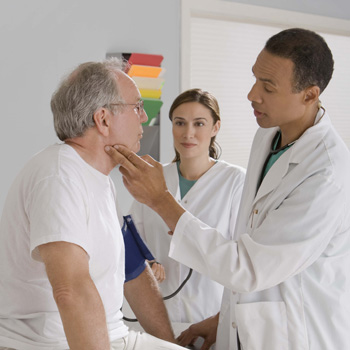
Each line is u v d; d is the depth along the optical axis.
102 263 1.36
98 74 1.36
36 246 1.21
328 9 3.64
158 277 1.96
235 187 2.08
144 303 1.74
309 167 1.46
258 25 3.52
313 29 3.67
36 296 1.32
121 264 1.47
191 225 1.50
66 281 1.17
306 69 1.43
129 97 1.41
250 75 3.56
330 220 1.41
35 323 1.32
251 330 1.51
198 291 2.03
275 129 1.70
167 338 1.73
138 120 1.45
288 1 3.45
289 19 3.46
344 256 1.51
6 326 1.33
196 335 1.85
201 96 2.03
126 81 1.42
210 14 3.24
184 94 2.05
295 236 1.41
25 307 1.32
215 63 3.39
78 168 1.33
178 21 3.04
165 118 3.04
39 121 2.66
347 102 4.04
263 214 1.54
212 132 2.11
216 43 3.37
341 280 1.51
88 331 1.15
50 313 1.33
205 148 2.07
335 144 1.50
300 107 1.50
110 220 1.39
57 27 2.66
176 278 2.04
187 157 2.05
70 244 1.20
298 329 1.49
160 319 1.74
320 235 1.41
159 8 2.96
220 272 1.47
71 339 1.15
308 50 1.42
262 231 1.45
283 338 1.50
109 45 2.81
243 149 3.61
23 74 2.59
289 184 1.48
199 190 2.07
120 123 1.40
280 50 1.44
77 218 1.24
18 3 2.55
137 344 1.46
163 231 2.06
